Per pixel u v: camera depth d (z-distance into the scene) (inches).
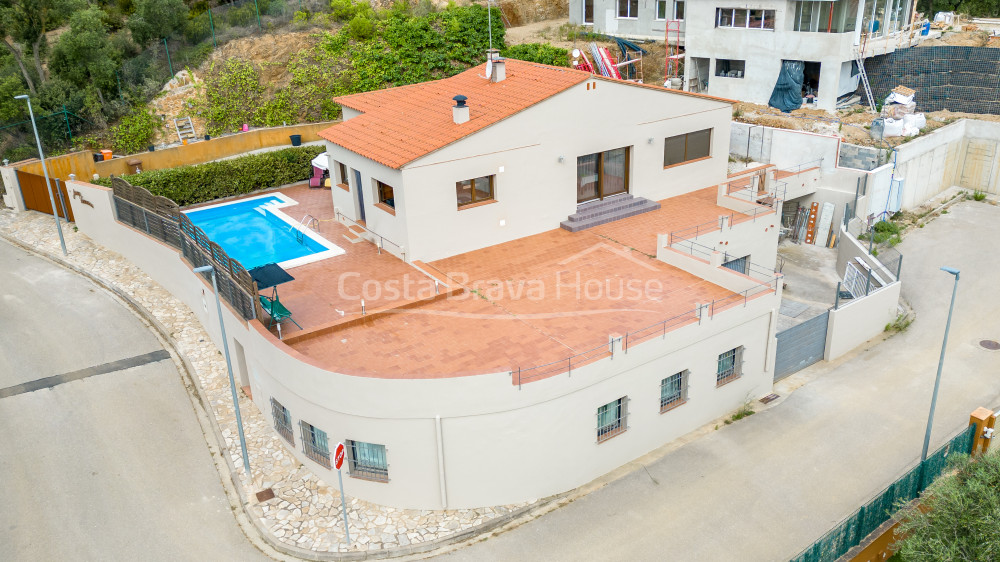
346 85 1565.0
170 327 1017.5
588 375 700.0
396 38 1617.9
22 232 1317.7
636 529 693.3
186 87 1524.4
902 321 1057.5
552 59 1683.1
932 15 2486.5
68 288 1132.5
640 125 1076.5
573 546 675.4
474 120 957.8
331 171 1115.3
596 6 1865.2
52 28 1509.6
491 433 682.2
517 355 732.7
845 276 1099.3
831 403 879.7
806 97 1574.8
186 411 860.0
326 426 708.7
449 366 720.3
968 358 965.8
